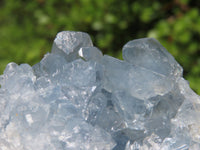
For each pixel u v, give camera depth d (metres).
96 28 0.55
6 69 0.22
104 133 0.20
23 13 0.61
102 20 0.56
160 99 0.21
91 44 0.23
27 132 0.20
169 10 0.59
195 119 0.21
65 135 0.20
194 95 0.21
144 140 0.20
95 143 0.20
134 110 0.20
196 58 0.49
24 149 0.20
